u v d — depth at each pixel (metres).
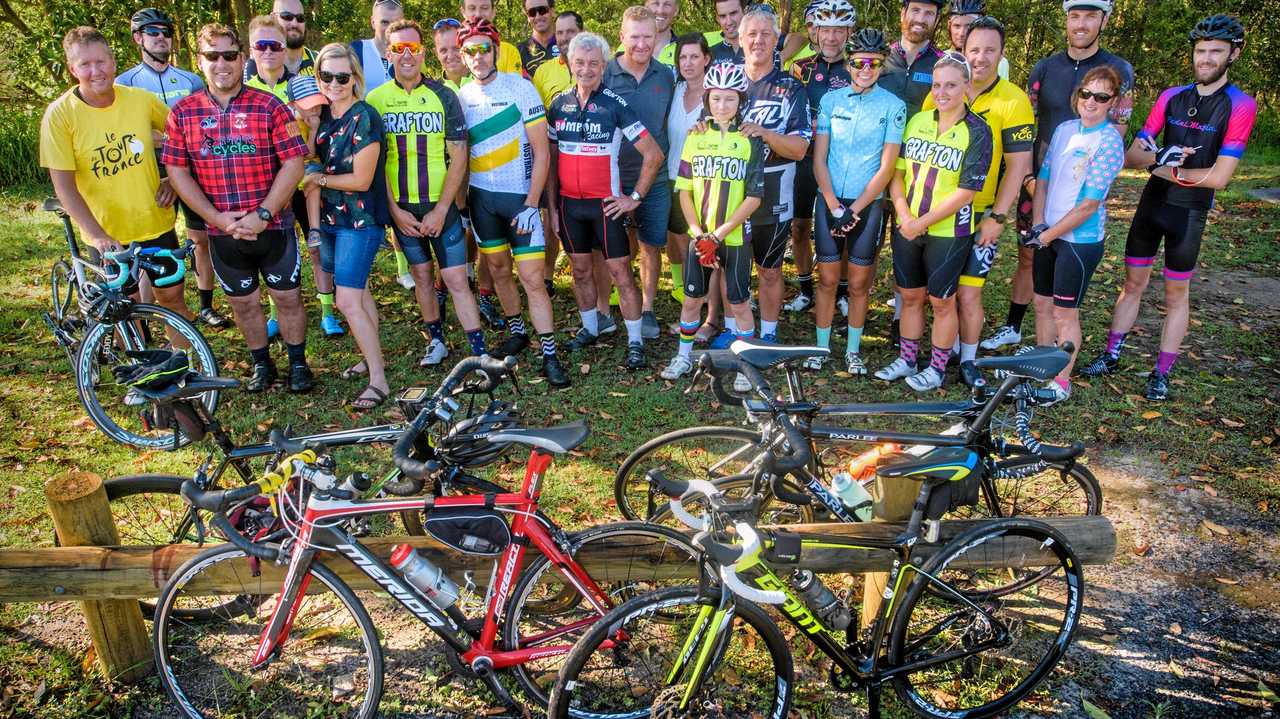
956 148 4.82
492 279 6.27
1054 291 5.12
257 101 4.79
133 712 3.15
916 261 5.20
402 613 3.61
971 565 3.14
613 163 5.34
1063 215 4.92
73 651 3.40
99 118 4.80
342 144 4.79
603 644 3.03
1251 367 5.74
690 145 5.14
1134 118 12.41
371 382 5.20
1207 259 7.86
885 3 9.45
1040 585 3.81
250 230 4.82
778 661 2.89
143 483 3.35
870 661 3.03
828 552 3.09
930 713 3.09
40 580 3.00
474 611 3.49
